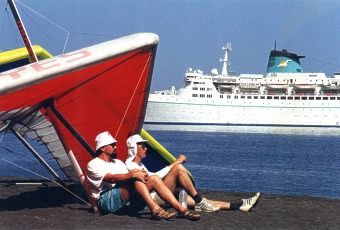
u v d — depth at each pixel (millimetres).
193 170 41406
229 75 112875
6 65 11836
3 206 8945
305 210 9352
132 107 9281
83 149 9414
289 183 34375
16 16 11133
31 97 7996
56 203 9320
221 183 33688
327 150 66688
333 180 36125
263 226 7711
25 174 30750
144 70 8766
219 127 103938
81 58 7734
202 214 8242
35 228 7113
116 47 7984
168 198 7750
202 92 103938
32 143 69938
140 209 7988
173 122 103938
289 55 107312
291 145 74375
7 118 8625
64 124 8688
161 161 11789
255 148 67750
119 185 7855
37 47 12086
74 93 8508
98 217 7789
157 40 8422
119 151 9820
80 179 8453
